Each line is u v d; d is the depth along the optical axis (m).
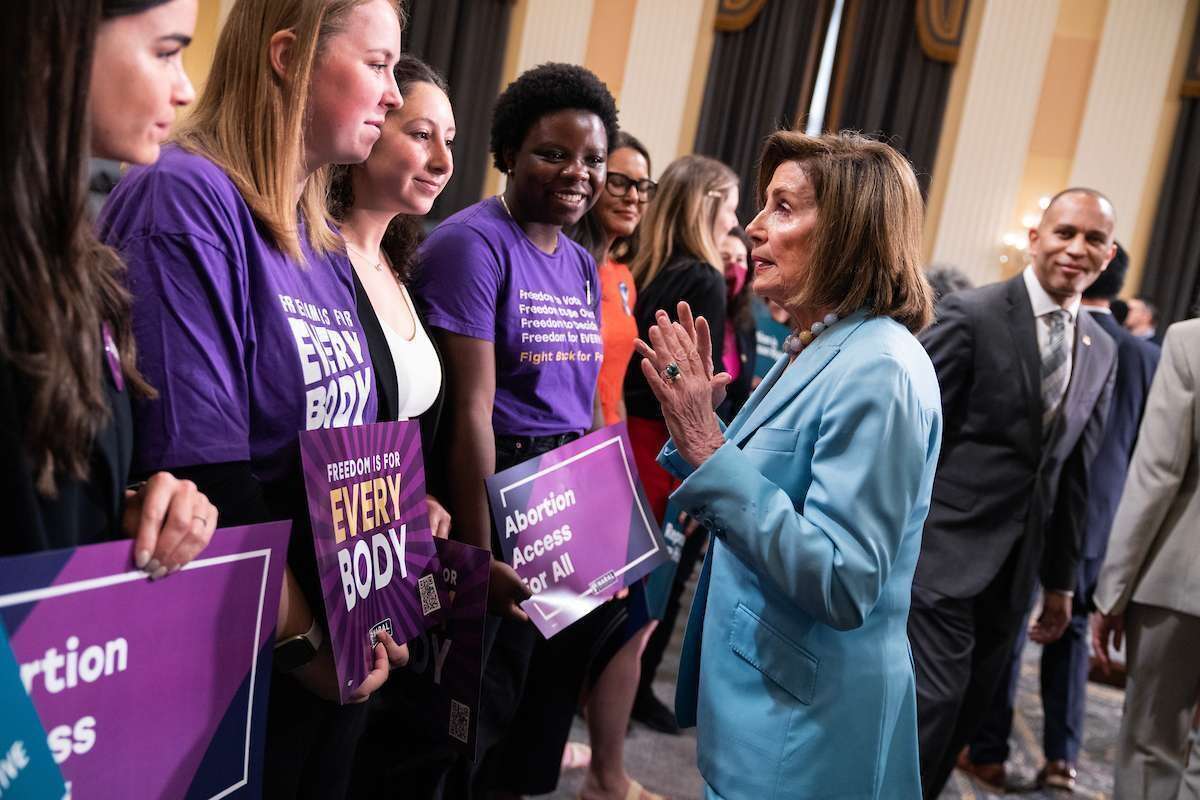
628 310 2.34
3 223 0.71
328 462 1.10
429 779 1.61
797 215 1.35
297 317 1.13
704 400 1.32
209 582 0.89
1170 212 8.23
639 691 2.91
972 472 2.33
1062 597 2.60
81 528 0.83
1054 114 8.53
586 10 8.91
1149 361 2.99
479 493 1.64
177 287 0.98
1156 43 8.25
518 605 1.61
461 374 1.64
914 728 1.36
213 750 0.92
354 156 1.17
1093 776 3.02
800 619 1.28
